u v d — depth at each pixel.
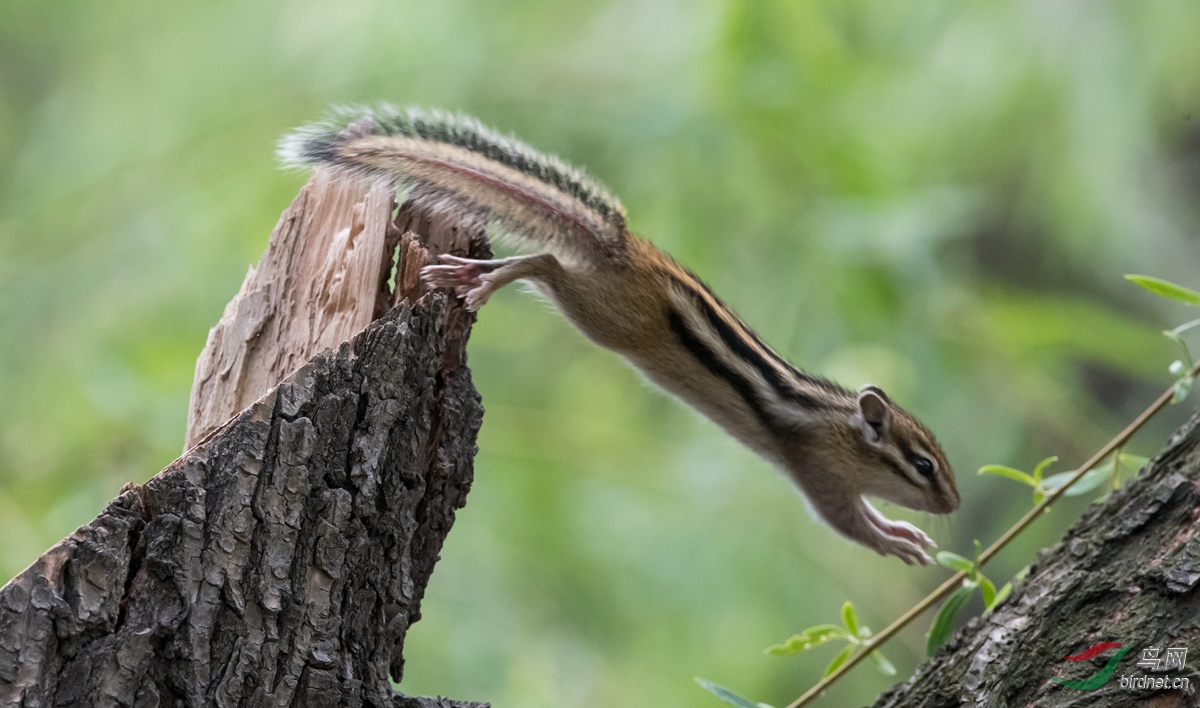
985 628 5.98
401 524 5.68
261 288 6.61
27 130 17.42
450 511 6.14
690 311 8.64
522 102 13.59
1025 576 6.16
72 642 4.87
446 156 7.74
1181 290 6.14
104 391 11.30
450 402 6.22
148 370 11.61
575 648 12.55
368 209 6.66
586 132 13.47
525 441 13.65
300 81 14.05
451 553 12.88
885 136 14.20
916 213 12.59
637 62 13.95
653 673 13.01
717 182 12.96
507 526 13.30
